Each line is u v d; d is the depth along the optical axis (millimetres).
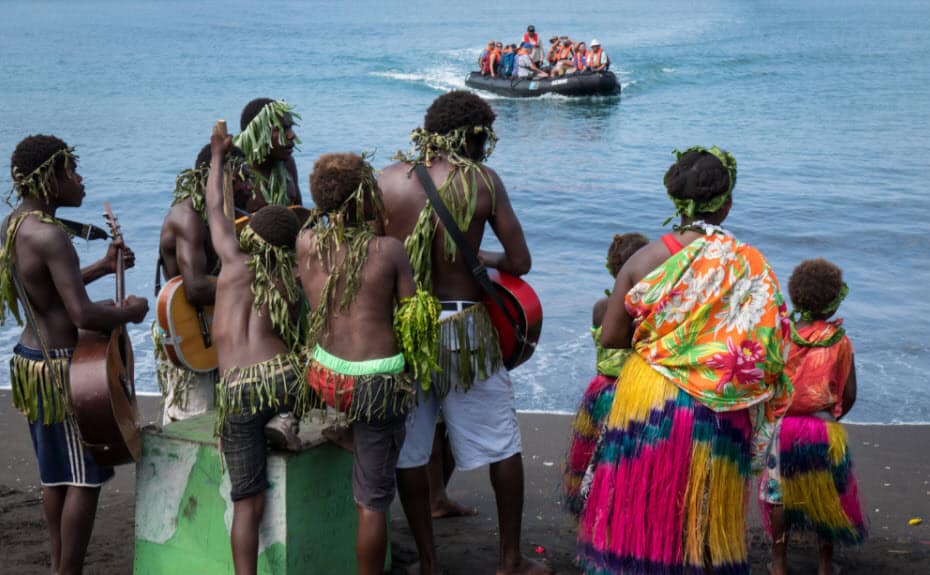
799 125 27188
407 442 4273
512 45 35812
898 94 33094
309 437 4086
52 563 4387
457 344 4211
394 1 101312
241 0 111625
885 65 41656
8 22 79750
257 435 3908
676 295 3627
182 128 27438
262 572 4008
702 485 3613
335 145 24922
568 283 12102
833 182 19031
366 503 3904
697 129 27031
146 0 119000
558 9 84000
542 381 8461
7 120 29031
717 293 3605
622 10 81812
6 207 17328
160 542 4219
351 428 3994
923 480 5984
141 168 20734
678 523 3633
